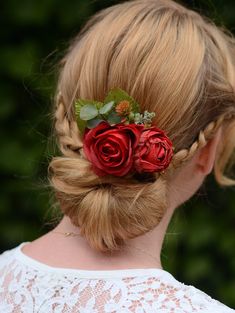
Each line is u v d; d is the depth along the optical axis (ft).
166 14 2.54
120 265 2.39
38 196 4.58
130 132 2.35
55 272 2.41
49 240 2.54
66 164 2.43
